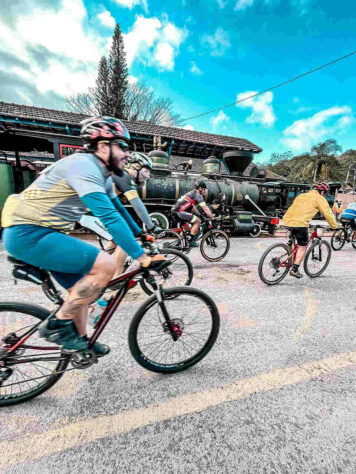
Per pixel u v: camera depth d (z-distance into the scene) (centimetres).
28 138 745
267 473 111
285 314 276
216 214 671
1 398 143
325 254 428
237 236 867
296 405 150
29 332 141
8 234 119
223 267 448
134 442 124
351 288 373
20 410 142
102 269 127
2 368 139
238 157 991
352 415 143
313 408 148
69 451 119
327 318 270
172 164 1597
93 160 126
